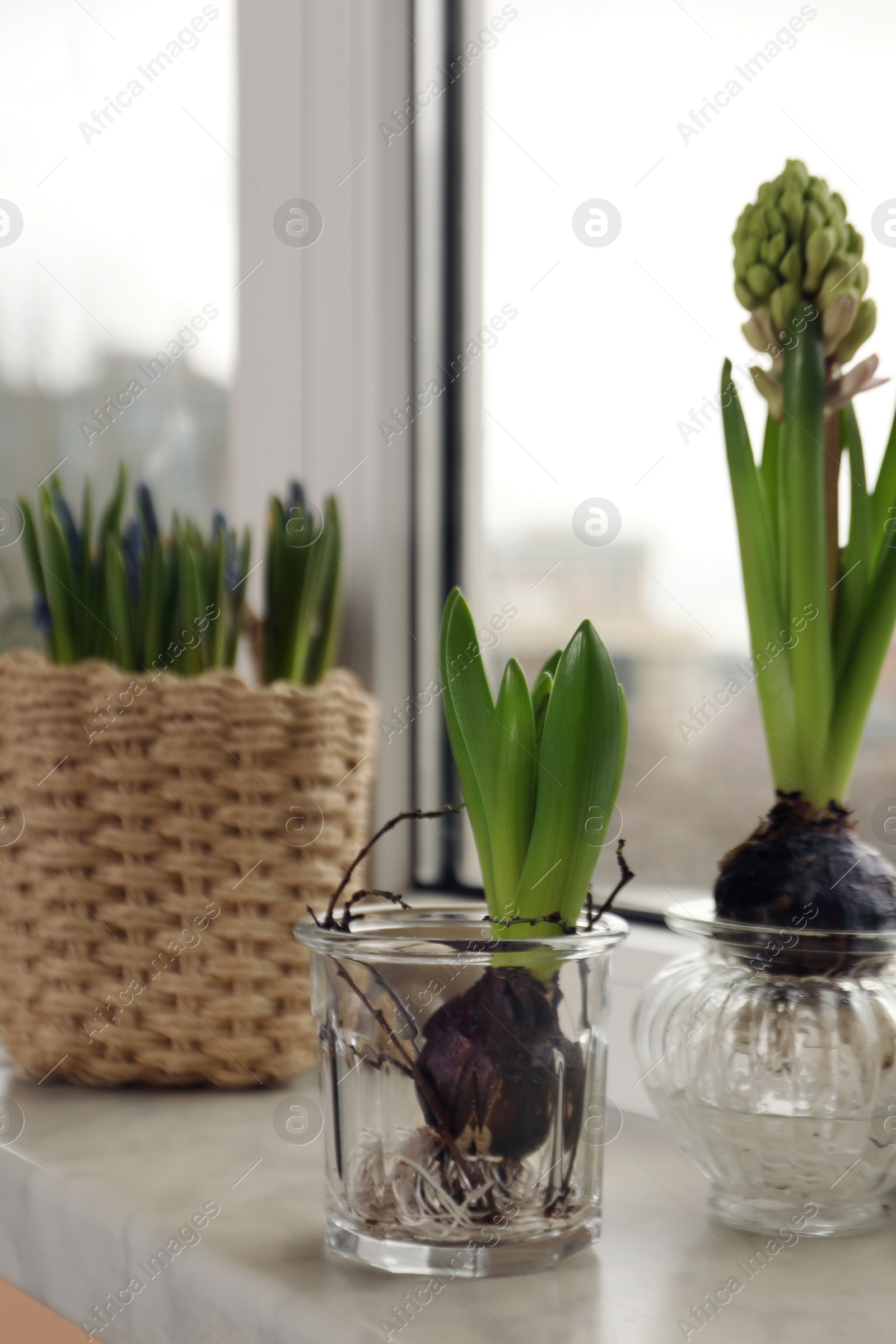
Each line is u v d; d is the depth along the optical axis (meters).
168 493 1.36
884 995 0.90
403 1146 0.88
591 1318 0.86
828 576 0.93
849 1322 0.86
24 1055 1.07
